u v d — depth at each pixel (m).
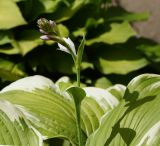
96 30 2.24
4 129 1.09
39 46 2.10
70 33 2.15
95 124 1.17
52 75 2.12
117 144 1.05
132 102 1.10
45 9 2.17
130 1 2.94
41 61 2.07
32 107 1.17
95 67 2.15
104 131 1.08
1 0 2.05
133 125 1.07
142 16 2.45
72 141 1.11
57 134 1.12
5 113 1.12
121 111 1.10
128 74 2.15
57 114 1.16
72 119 1.16
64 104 1.19
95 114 1.20
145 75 1.14
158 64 2.25
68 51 1.03
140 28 2.91
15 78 1.91
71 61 2.08
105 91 1.27
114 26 2.26
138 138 1.04
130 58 2.18
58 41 1.01
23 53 1.98
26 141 1.07
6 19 1.99
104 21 2.29
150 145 1.01
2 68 1.98
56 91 1.24
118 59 2.18
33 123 1.13
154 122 1.05
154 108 1.07
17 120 1.11
